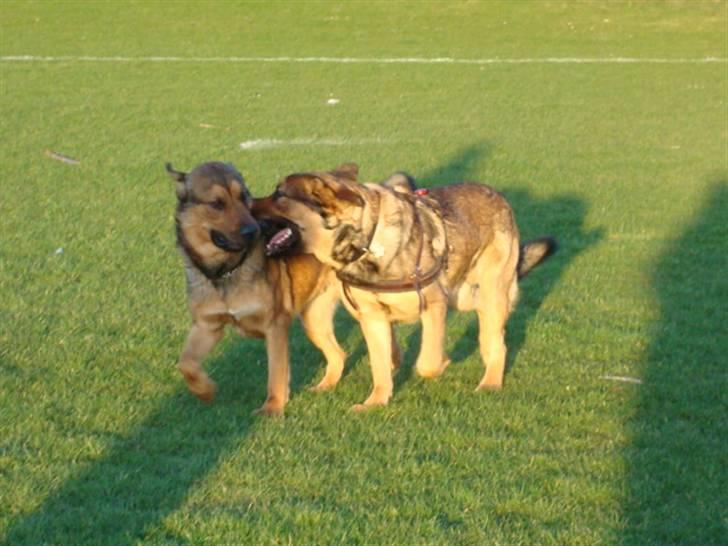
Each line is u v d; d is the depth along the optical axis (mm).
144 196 14039
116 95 23016
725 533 5805
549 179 15664
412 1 39656
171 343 8703
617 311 9883
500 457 6656
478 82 26047
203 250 7195
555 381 8117
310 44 32375
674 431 7148
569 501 6094
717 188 15195
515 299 8594
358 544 5559
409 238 7320
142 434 6926
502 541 5594
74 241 11773
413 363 8648
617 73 27766
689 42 33406
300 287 7629
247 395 7754
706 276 11055
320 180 7117
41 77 25281
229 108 21734
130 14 36656
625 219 13406
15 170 15430
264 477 6281
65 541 5535
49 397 7465
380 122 20500
